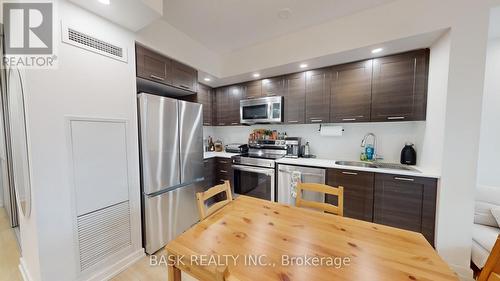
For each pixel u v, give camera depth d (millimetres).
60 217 1320
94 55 1503
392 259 802
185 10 1951
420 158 2158
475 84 1552
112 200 1627
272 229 1048
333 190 1359
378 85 2219
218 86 3570
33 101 1199
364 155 2557
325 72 2547
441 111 1707
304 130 3057
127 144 1735
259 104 3006
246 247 887
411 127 2324
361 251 856
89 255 1484
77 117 1396
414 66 2029
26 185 1297
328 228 1059
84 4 1391
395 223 1955
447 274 716
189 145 2316
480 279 638
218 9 1937
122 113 1698
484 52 1528
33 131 1197
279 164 2664
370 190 2068
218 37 2494
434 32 1677
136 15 1537
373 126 2553
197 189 2453
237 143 3740
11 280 1561
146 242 1901
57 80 1300
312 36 2252
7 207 2576
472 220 1604
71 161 1368
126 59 1735
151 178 1874
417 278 700
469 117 1576
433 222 1775
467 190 1609
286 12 1983
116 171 1651
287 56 2445
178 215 2191
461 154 1610
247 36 2477
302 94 2727
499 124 1910
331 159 2801
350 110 2396
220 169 3230
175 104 2123
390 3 1815
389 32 1829
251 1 1826
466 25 1556
